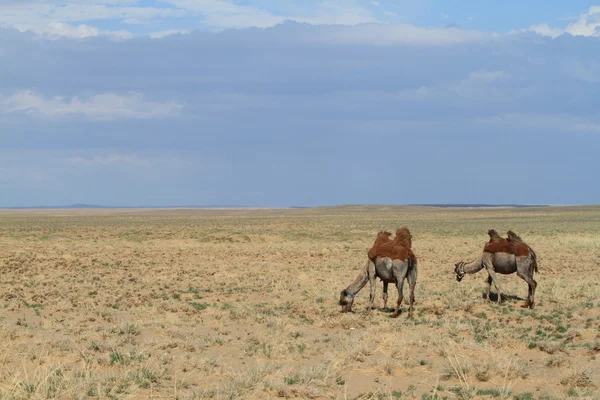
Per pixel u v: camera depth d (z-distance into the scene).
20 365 11.80
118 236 56.84
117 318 18.12
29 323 17.34
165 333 15.51
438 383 11.15
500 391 10.44
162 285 26.02
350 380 11.48
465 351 13.42
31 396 9.73
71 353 12.88
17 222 93.81
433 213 140.38
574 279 27.11
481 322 17.52
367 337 15.12
